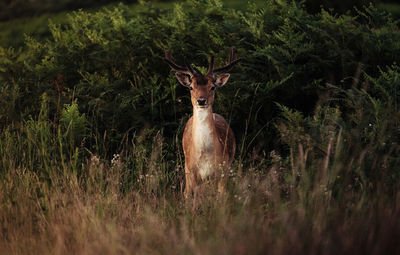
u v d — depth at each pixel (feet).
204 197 32.37
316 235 23.61
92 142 42.88
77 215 28.40
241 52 45.37
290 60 44.57
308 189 27.61
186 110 46.09
